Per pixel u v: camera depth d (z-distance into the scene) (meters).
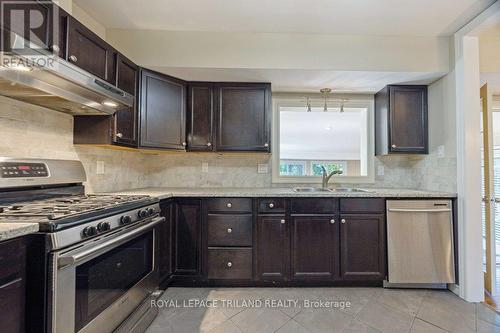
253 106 2.56
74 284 1.11
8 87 1.27
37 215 1.08
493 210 2.30
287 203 2.28
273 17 2.03
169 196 2.18
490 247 2.28
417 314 1.87
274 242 2.26
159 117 2.33
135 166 2.70
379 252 2.26
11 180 1.39
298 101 2.98
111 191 2.31
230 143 2.55
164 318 1.80
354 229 2.27
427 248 2.22
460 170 2.18
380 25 2.12
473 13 1.96
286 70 2.28
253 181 2.94
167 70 2.29
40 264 1.00
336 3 1.85
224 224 2.26
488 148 2.35
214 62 2.23
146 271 1.72
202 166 2.92
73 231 1.10
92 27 2.05
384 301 2.05
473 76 2.13
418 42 2.28
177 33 2.23
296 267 2.26
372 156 2.97
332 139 6.14
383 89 2.72
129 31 2.21
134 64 2.14
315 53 2.26
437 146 2.48
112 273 1.38
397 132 2.61
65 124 1.83
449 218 2.22
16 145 1.48
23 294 0.97
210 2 1.85
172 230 2.25
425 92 2.61
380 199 2.27
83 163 1.98
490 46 2.37
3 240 0.89
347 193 2.27
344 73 2.33
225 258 2.27
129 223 1.47
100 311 1.28
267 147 2.54
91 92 1.48
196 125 2.54
